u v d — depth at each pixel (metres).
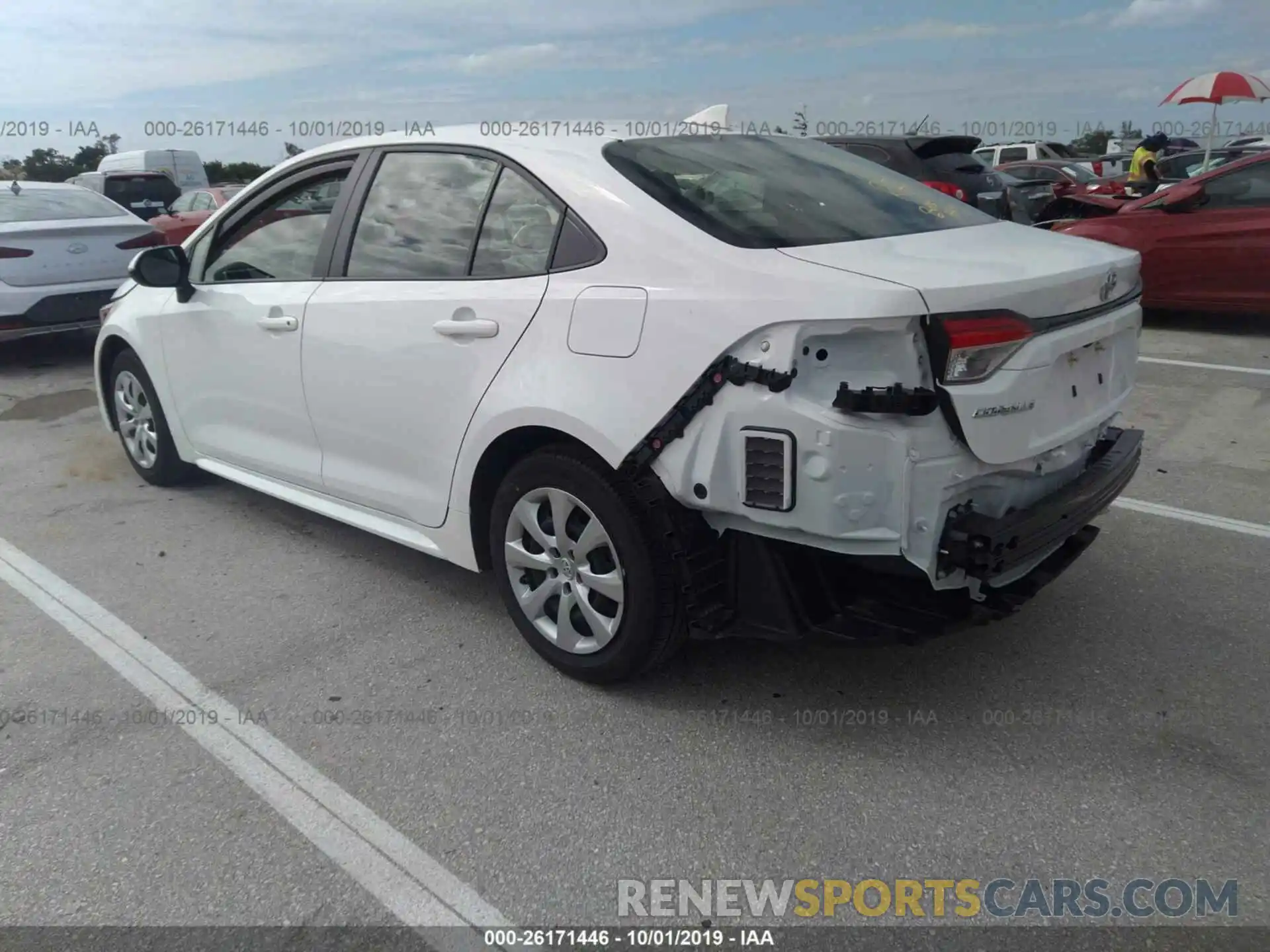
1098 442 3.22
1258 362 7.46
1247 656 3.33
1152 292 8.75
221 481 5.47
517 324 3.06
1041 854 2.47
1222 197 8.38
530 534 3.22
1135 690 3.16
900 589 2.64
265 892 2.41
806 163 3.51
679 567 2.84
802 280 2.49
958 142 9.88
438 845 2.56
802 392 2.47
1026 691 3.17
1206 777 2.73
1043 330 2.65
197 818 2.68
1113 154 25.77
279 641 3.63
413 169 3.58
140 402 5.25
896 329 2.39
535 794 2.74
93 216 8.82
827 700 3.14
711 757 2.88
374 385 3.57
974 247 2.92
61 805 2.74
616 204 2.93
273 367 4.03
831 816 2.62
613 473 2.90
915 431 2.46
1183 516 4.55
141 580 4.19
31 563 4.39
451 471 3.38
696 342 2.61
